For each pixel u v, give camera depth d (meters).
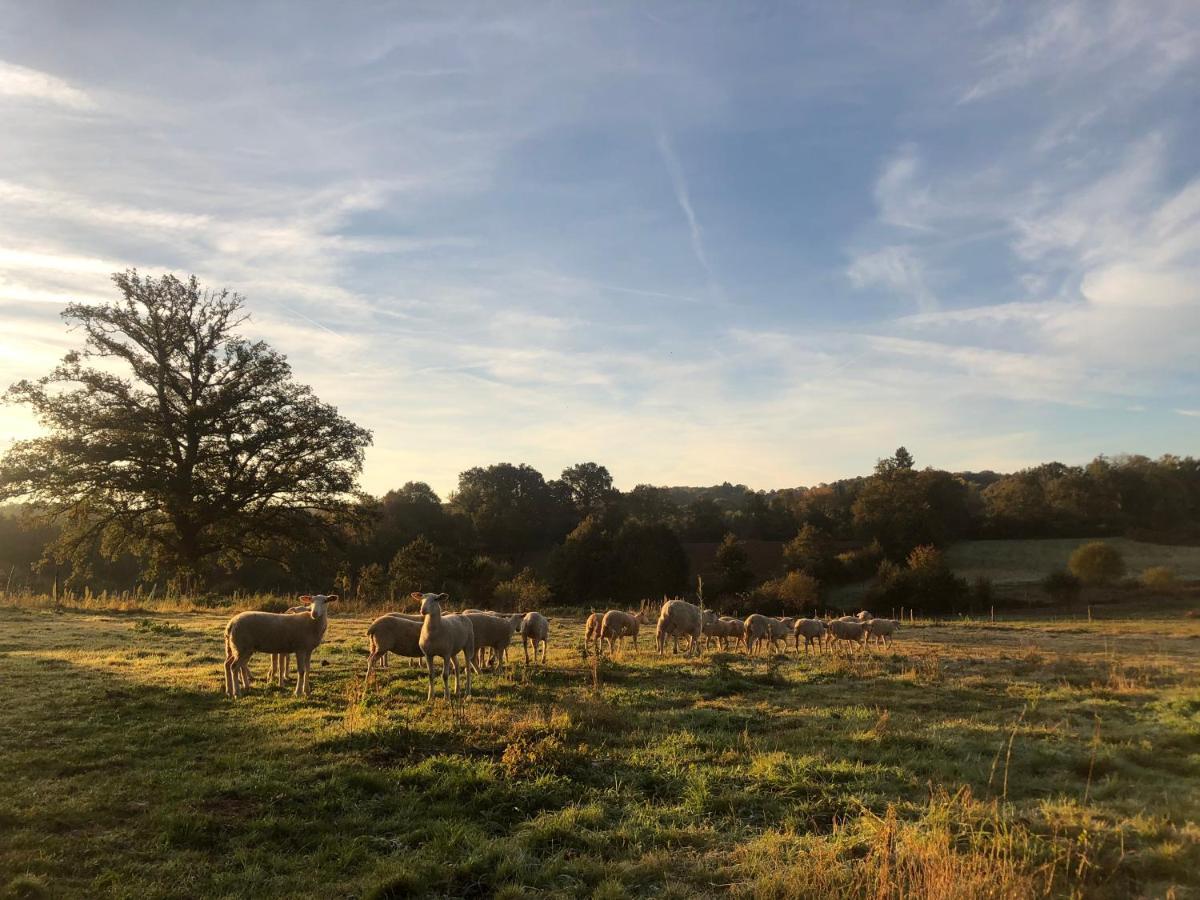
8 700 11.15
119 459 34.72
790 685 14.73
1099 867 6.00
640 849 6.57
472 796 7.68
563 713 10.73
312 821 6.95
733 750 9.43
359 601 33.97
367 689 12.54
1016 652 21.16
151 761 8.50
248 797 7.52
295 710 11.12
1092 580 59.41
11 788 7.49
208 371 37.94
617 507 97.94
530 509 99.62
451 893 5.86
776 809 7.57
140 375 36.16
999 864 5.69
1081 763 8.96
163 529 39.56
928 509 76.94
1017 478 91.12
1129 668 17.36
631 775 8.48
